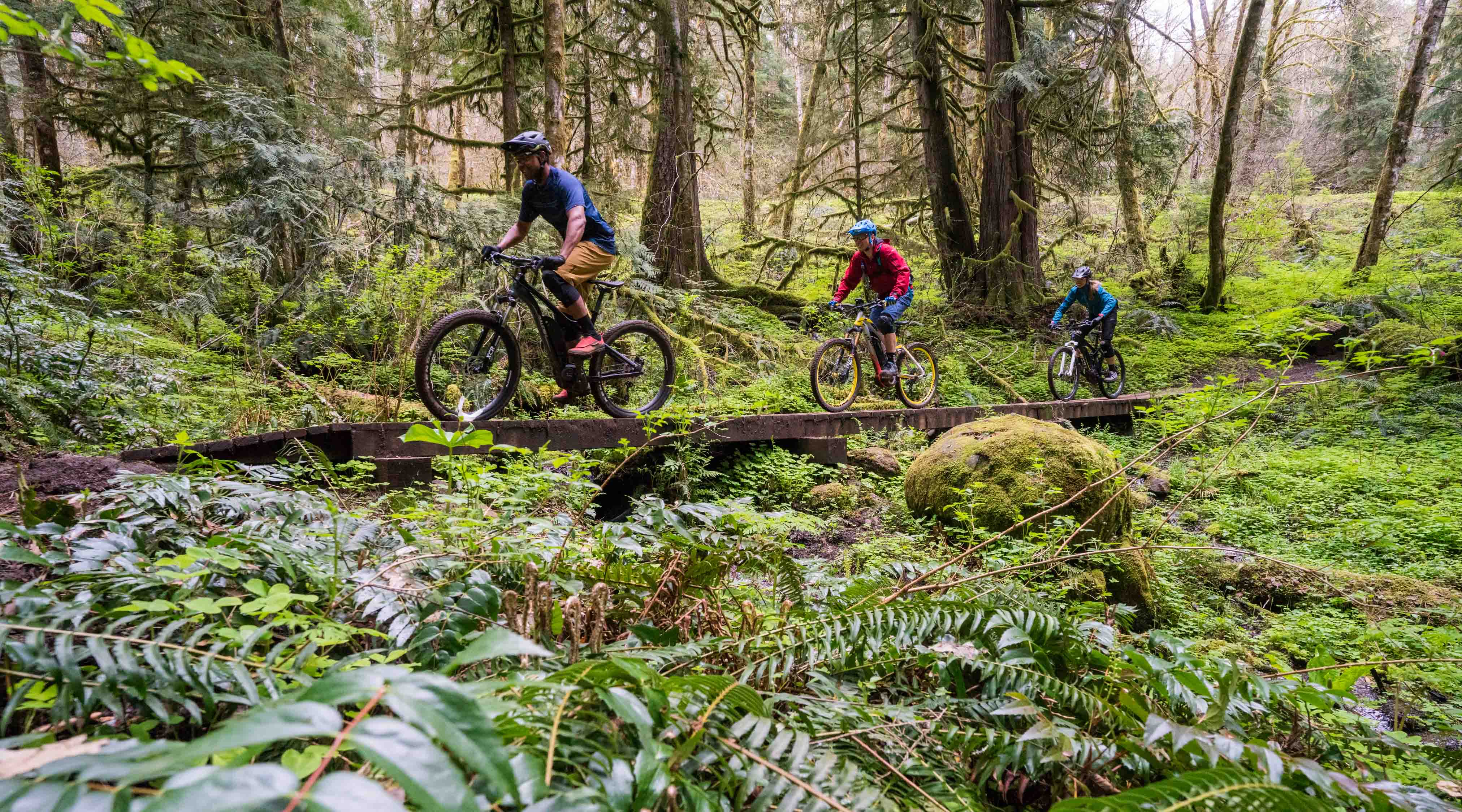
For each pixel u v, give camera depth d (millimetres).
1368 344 12969
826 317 12453
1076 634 2260
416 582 2043
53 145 10086
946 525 5520
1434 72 19812
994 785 1904
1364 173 26906
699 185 24328
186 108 9078
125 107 9008
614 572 2357
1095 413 10891
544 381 8500
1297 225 21938
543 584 1981
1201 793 1179
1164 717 1891
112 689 1316
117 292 6988
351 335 8055
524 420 5801
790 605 2740
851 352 8719
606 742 1230
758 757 1287
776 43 22391
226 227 8609
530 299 5648
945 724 1912
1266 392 4215
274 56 9492
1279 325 6055
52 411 4559
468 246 9156
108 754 630
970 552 2953
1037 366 13297
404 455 5293
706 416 6875
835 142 16672
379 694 710
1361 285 16344
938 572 2777
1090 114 14914
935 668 2191
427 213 9086
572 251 5430
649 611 2332
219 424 5645
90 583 1634
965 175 16906
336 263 8680
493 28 12102
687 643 2109
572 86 12812
